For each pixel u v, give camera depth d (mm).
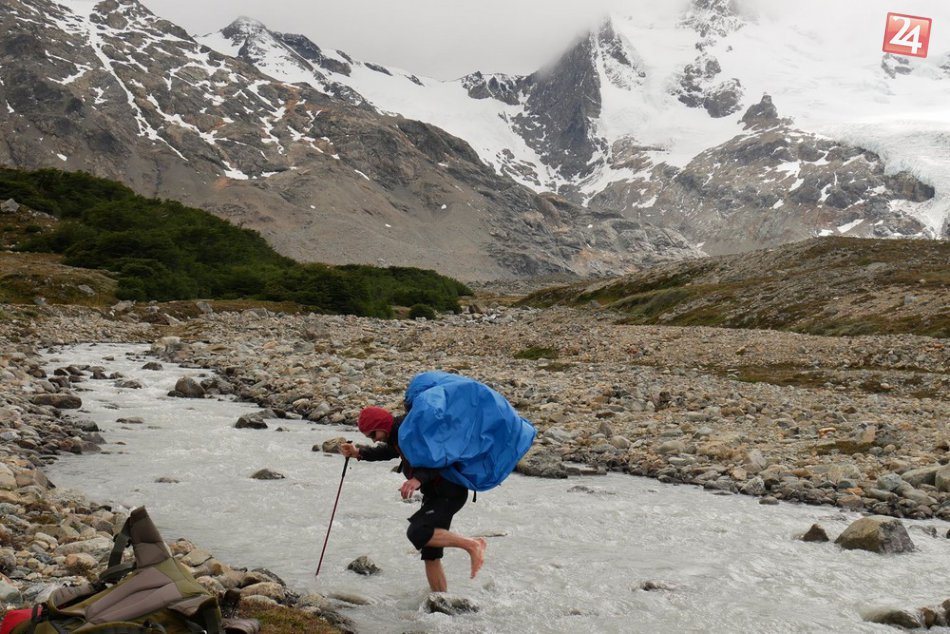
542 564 9867
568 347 43000
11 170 149500
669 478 15953
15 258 91750
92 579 7934
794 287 65812
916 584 9297
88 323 59969
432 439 7613
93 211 121125
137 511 5711
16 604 7039
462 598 8250
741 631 7777
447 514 8141
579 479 15914
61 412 21312
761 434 20344
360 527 11297
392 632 7559
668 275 96438
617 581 9266
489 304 144750
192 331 59844
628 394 26266
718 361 36688
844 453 17969
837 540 11125
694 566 9922
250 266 111250
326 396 26266
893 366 33344
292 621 7367
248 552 9992
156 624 5141
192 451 17031
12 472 12047
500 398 7984
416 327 69688
